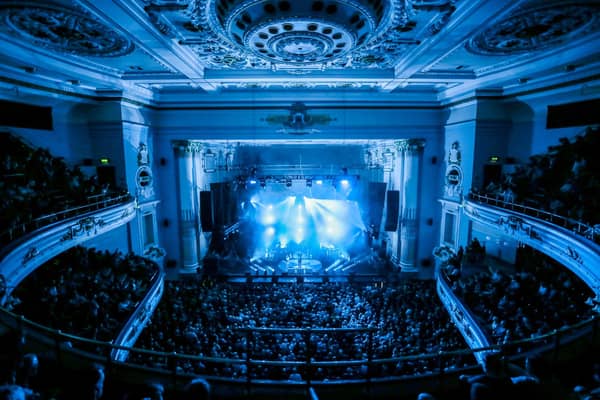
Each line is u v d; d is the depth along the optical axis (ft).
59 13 28.60
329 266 86.33
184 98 69.26
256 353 35.45
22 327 16.80
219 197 82.23
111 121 59.41
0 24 30.48
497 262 56.49
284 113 70.74
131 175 62.59
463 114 64.08
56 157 50.01
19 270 30.86
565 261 34.96
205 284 67.10
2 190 34.53
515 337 31.19
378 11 29.71
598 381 16.07
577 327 17.66
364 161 101.45
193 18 30.63
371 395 16.46
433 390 16.60
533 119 56.70
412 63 43.45
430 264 77.25
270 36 32.22
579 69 43.47
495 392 12.73
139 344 39.37
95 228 44.52
